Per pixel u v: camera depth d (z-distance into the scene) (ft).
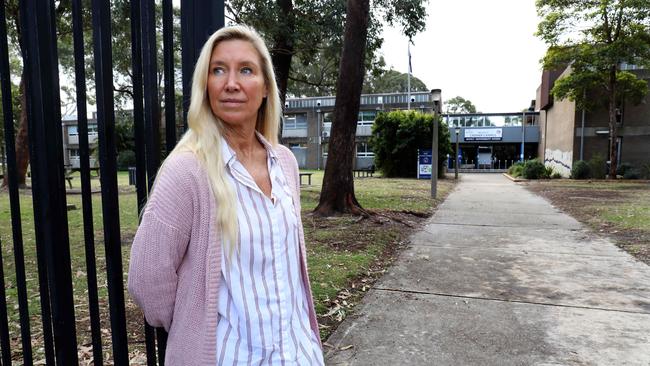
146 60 5.08
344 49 27.37
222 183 3.91
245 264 3.96
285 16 38.17
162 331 5.27
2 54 5.33
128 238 20.54
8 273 15.26
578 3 65.98
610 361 8.96
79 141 5.08
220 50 4.24
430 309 11.82
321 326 10.62
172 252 3.78
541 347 9.57
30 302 12.13
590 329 10.52
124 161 110.93
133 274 3.76
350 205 28.09
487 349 9.48
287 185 4.63
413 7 39.01
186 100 5.14
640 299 12.60
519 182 70.44
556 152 96.73
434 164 41.32
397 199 39.11
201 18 5.13
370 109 130.31
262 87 4.46
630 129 76.79
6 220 27.55
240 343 3.92
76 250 18.30
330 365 8.75
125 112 74.49
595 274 15.23
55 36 5.03
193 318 3.84
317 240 20.49
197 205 3.84
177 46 39.29
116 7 39.99
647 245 19.65
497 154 137.69
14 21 35.96
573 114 80.18
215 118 4.25
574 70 69.97
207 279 3.81
